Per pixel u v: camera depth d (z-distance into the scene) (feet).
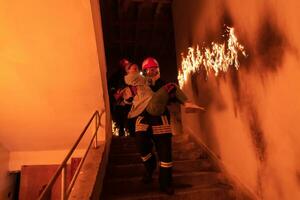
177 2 17.78
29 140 13.00
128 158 11.90
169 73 29.63
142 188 9.70
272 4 7.10
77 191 7.54
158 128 8.70
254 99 8.31
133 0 19.98
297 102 6.44
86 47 9.64
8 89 10.64
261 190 8.20
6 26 8.82
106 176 10.52
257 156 8.34
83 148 13.48
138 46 27.09
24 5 8.38
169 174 8.73
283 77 6.87
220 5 10.44
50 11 8.60
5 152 13.33
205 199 9.08
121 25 23.36
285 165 7.06
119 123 17.26
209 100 12.00
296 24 6.25
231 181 9.84
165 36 25.31
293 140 6.70
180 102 9.00
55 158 13.66
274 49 7.14
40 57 9.75
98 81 10.76
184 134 15.17
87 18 8.89
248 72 8.55
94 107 11.60
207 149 12.12
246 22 8.48
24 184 13.41
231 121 9.95
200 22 12.91
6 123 11.99
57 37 9.27
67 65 10.10
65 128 12.37
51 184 4.86
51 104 11.33
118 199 8.84
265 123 7.82
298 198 6.65
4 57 9.62
